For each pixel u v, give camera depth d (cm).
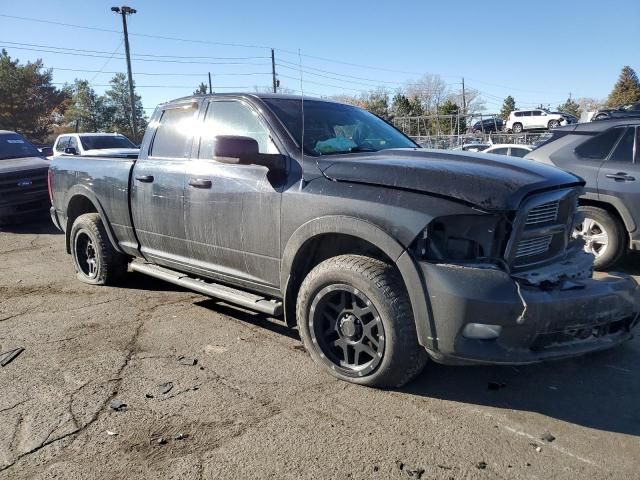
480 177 318
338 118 446
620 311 328
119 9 3641
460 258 313
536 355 307
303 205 362
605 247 605
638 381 361
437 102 6222
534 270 336
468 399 338
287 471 268
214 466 273
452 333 304
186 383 362
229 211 413
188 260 469
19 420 317
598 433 299
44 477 265
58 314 507
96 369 385
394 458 277
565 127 651
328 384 358
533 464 271
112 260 580
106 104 5631
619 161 592
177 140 480
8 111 5181
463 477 262
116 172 532
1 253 809
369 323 340
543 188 326
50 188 648
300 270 384
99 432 304
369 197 333
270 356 405
